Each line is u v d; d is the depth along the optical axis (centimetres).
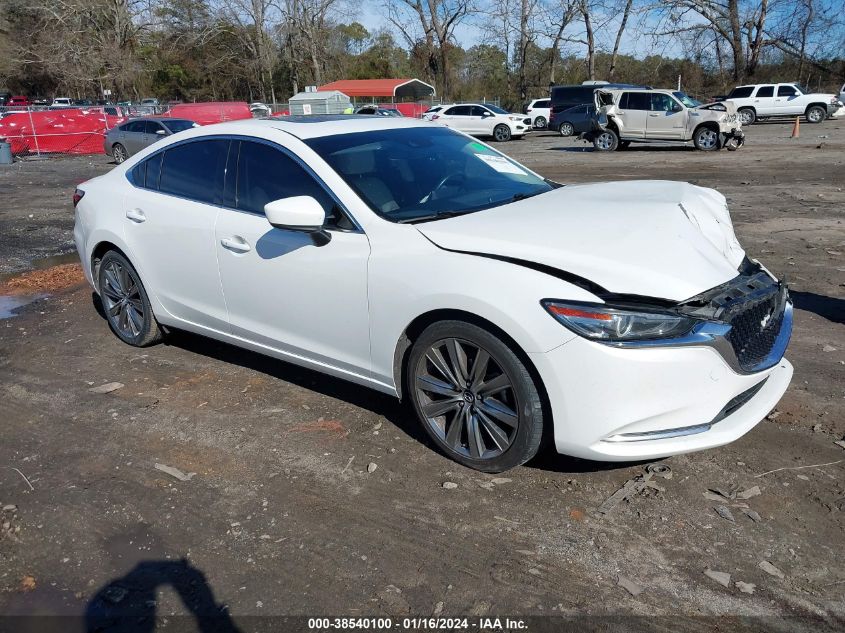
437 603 250
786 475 317
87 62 5319
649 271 287
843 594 247
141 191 466
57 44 5341
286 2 5722
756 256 710
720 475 319
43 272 753
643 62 4988
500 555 273
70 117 2720
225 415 397
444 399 332
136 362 482
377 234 337
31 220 1133
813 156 1688
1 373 471
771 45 4169
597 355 275
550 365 283
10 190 1565
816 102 2875
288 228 338
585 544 277
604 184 418
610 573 261
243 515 305
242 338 421
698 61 4428
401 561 272
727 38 4122
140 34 5622
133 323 500
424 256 318
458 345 315
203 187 425
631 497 305
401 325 329
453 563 270
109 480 335
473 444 324
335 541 285
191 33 5928
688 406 283
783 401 387
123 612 252
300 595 257
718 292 290
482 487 317
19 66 6200
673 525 286
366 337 348
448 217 349
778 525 284
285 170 381
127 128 2195
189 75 6662
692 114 2014
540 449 312
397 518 298
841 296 571
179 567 274
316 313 366
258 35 5856
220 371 461
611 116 2130
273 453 354
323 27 5934
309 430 376
